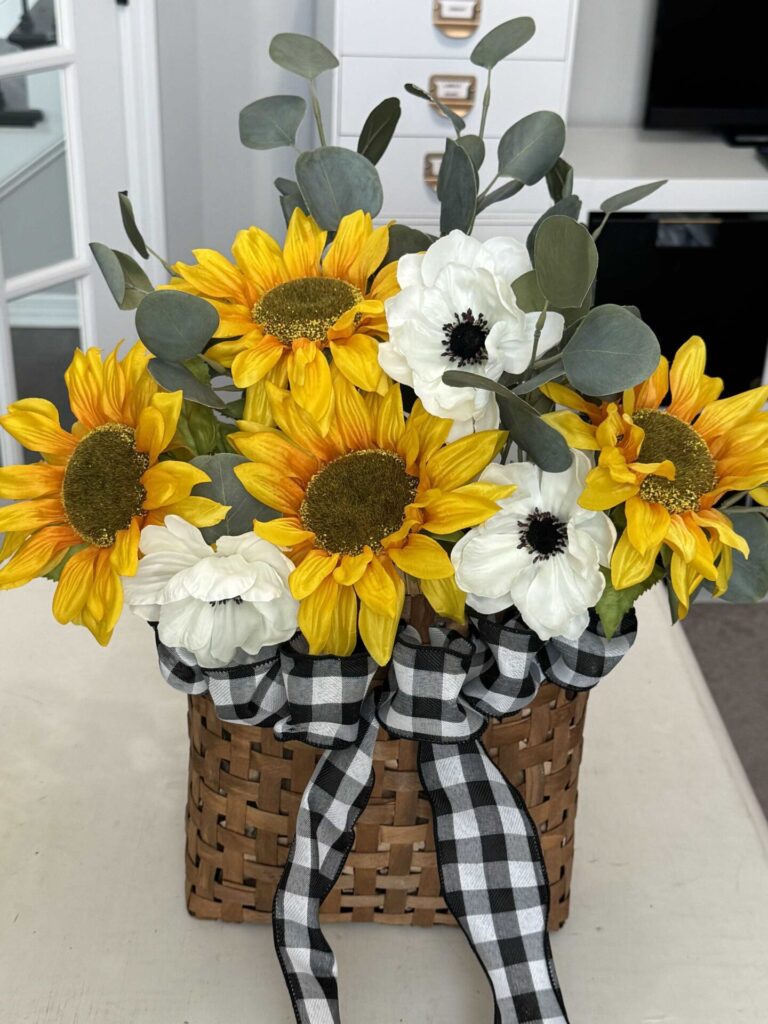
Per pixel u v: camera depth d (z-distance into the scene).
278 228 3.05
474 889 0.76
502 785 0.77
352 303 0.71
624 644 0.74
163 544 0.66
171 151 2.76
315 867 0.76
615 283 2.66
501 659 0.72
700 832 0.93
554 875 0.83
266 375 0.71
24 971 0.79
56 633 1.10
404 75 2.49
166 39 2.65
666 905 0.87
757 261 2.64
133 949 0.81
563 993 0.80
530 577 0.67
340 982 0.80
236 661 0.73
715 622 2.65
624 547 0.67
